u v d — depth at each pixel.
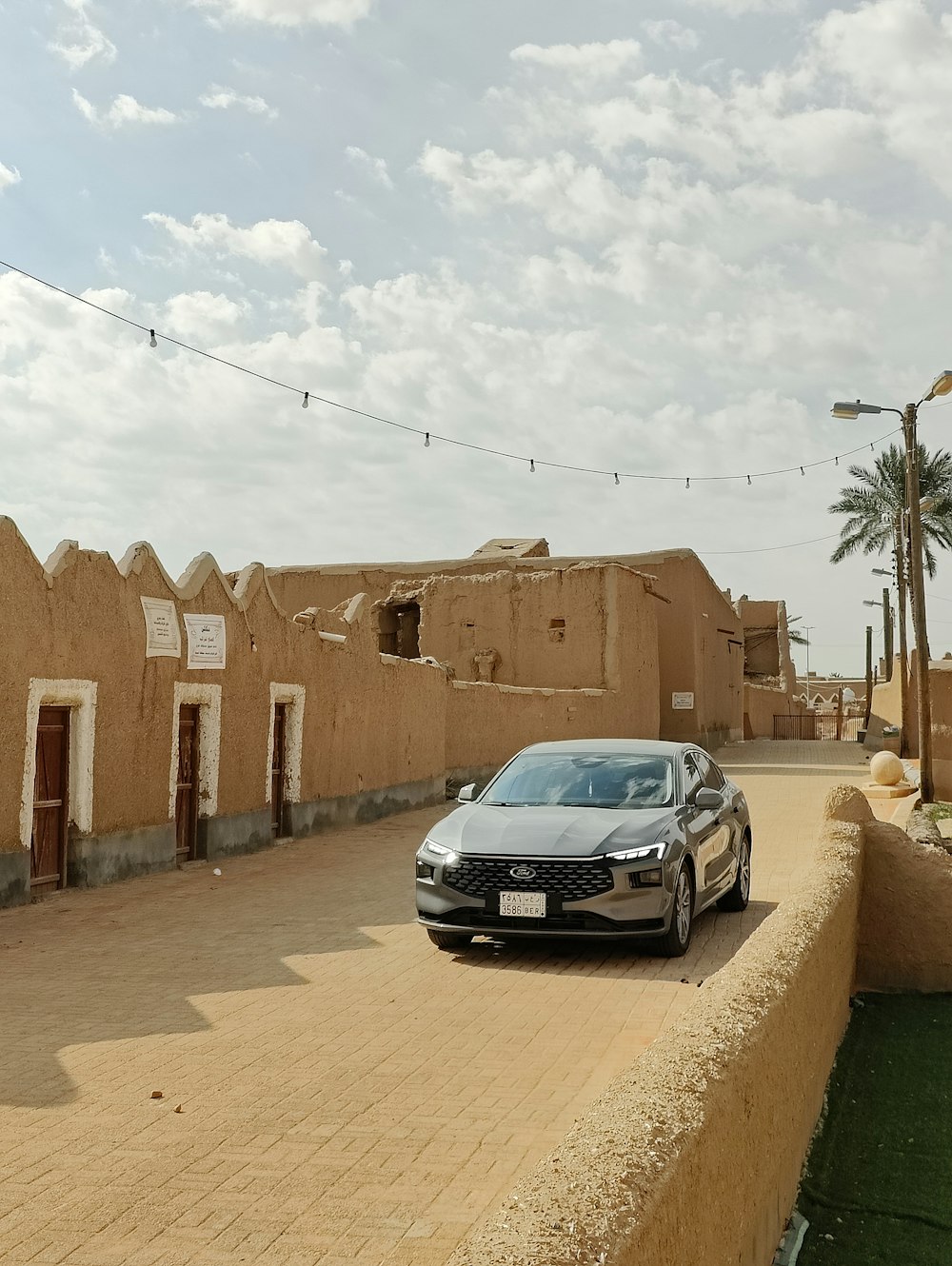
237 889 12.45
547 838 9.14
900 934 8.70
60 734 12.07
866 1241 4.62
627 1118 2.95
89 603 12.27
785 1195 4.71
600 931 8.81
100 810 12.45
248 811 15.48
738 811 11.63
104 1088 5.92
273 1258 4.06
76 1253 4.10
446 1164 4.92
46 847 11.85
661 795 10.22
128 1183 4.71
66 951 9.27
